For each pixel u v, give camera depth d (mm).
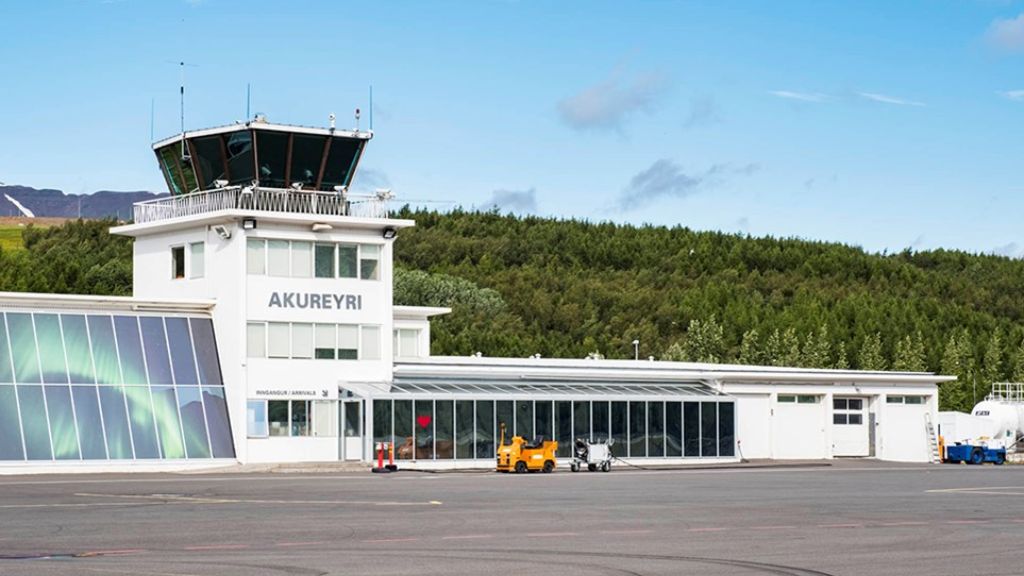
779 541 31500
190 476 61219
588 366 89312
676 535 32844
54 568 25219
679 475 66875
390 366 76125
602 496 48094
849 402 92625
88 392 66438
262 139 72938
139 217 77875
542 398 77500
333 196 75250
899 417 94062
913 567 26484
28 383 64938
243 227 71062
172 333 70938
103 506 41156
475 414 75000
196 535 31906
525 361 87375
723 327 186875
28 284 149000
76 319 68125
